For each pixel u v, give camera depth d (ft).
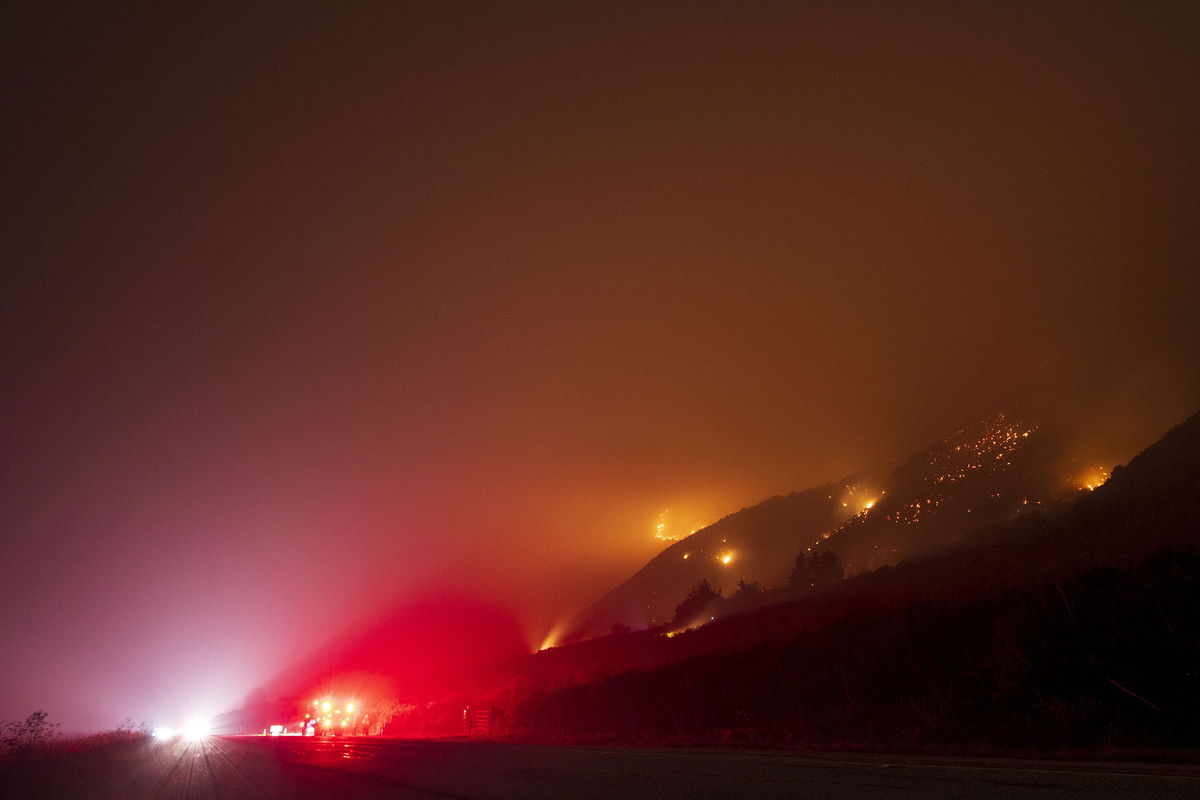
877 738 81.92
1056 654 71.51
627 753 79.71
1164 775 38.01
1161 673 61.87
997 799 32.22
